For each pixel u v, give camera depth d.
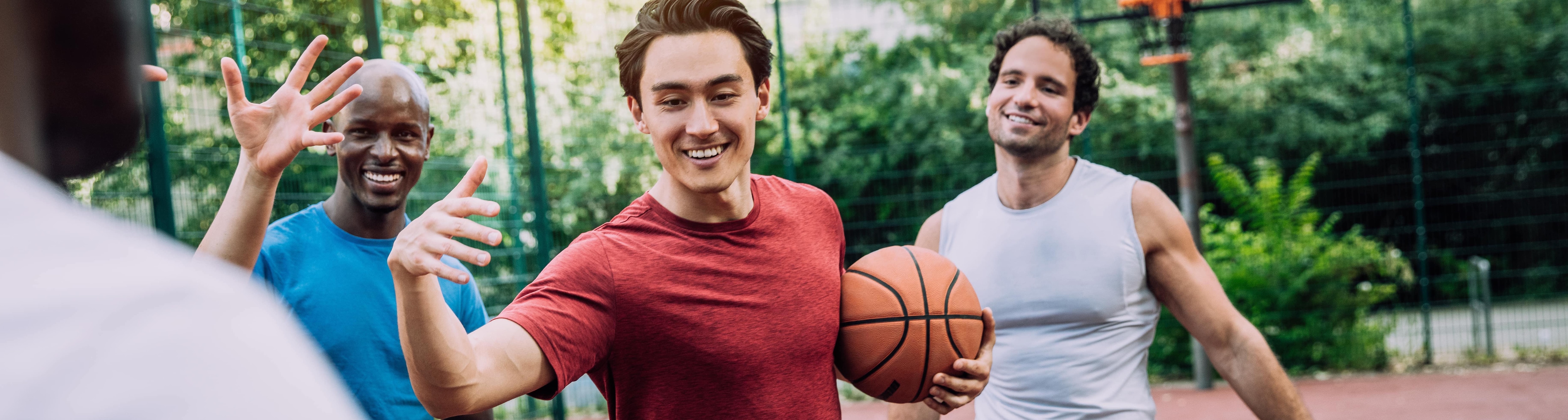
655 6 1.93
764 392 1.92
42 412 0.42
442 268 1.31
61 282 0.44
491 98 6.40
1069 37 2.81
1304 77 13.10
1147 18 7.55
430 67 6.35
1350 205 13.39
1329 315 8.27
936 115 10.06
